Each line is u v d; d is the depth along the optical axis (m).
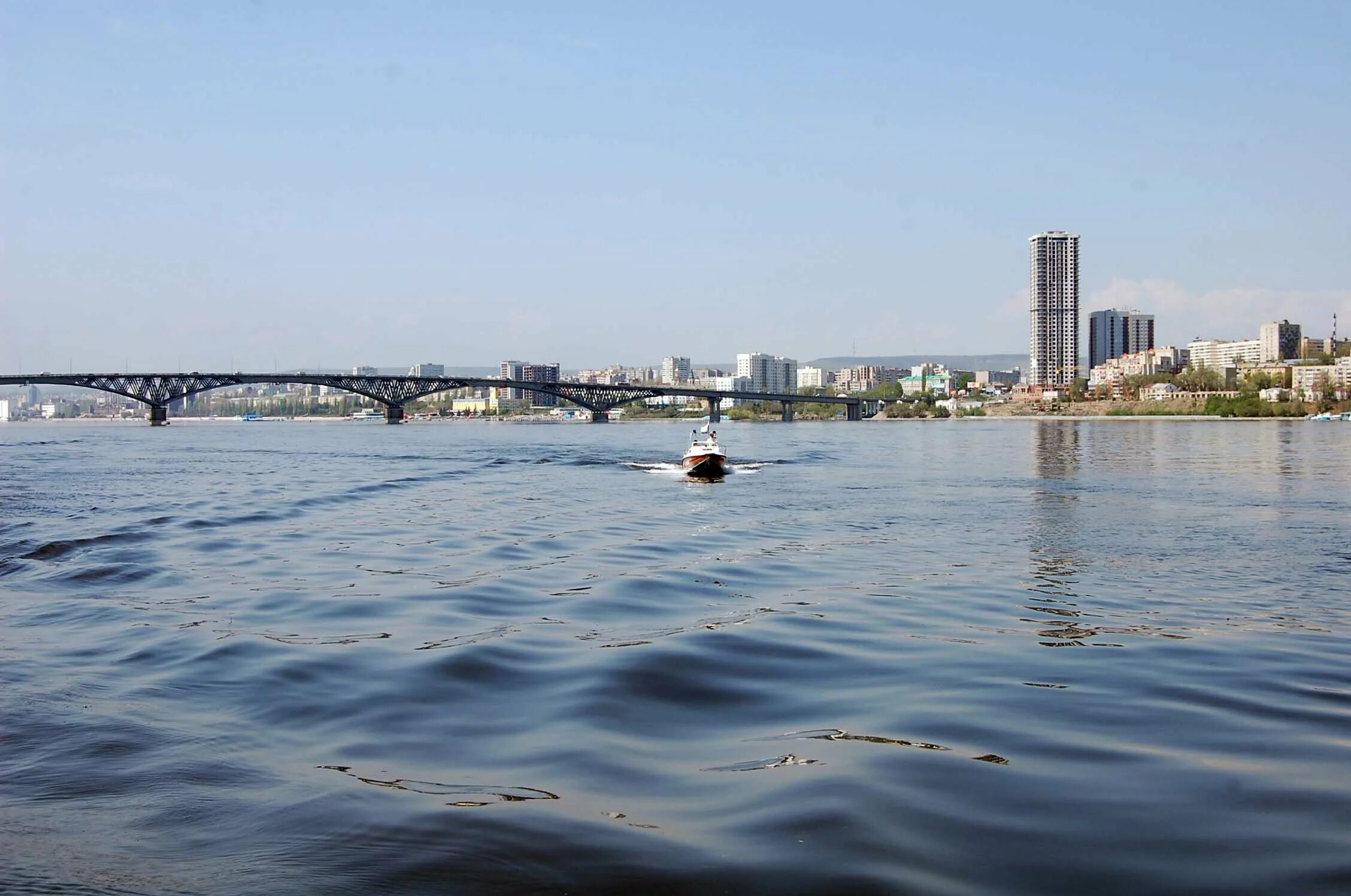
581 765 10.56
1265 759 10.84
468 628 18.39
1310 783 10.06
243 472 75.62
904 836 8.68
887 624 19.08
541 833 8.74
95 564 26.83
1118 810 9.29
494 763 10.67
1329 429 190.50
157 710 12.73
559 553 30.38
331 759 10.84
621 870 8.04
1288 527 37.69
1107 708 12.99
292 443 146.12
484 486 61.47
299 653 16.02
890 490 58.25
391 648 16.47
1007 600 22.20
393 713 12.61
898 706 13.05
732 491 57.78
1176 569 27.30
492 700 13.20
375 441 156.38
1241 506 46.34
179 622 18.88
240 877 7.99
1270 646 17.19
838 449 122.19
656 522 40.38
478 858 8.27
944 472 75.44
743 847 8.45
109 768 10.53
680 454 108.81
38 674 14.66
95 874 8.05
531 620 19.23
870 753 10.98
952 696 13.60
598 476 72.75
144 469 79.56
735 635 17.77
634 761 10.73
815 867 8.07
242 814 9.25
